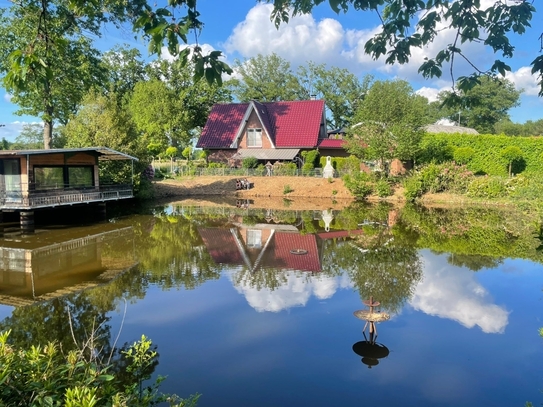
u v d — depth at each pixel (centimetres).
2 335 314
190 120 4747
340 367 643
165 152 4269
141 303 916
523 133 5869
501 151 2862
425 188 2764
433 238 1605
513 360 668
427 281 1065
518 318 835
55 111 2711
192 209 2477
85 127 2428
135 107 4334
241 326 794
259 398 560
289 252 1380
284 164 3419
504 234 1680
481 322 815
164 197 3095
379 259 1284
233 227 1869
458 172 2772
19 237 1627
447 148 2984
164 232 1752
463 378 614
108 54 4781
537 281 1069
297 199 2953
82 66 2502
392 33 466
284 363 654
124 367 635
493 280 1076
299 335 755
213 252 1385
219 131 3891
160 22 308
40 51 354
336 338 743
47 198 1775
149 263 1248
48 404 259
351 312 861
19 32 2175
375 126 2917
